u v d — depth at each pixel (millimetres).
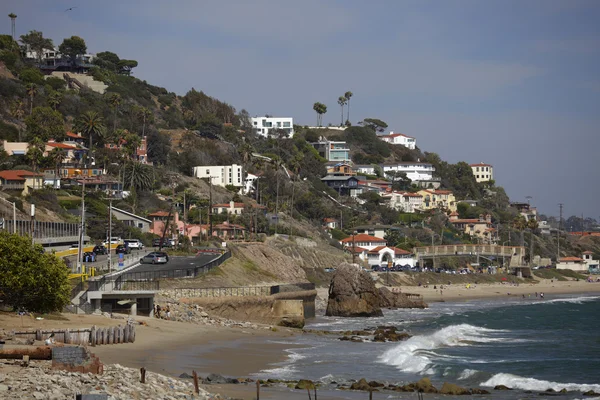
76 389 33250
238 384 44906
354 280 104438
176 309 75312
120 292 70438
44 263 58688
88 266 95812
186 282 89625
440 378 51094
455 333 82000
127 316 68938
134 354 52094
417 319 102312
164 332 64375
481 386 48875
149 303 73188
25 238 59875
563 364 58938
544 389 47594
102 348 52562
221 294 83875
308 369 53094
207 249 130750
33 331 48344
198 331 68062
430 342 70875
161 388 37312
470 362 59906
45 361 39656
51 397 31078
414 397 43781
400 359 57062
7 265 57062
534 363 59344
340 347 64938
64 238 118312
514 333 84250
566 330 89688
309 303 101312
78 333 50969
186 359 52875
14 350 39500
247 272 114250
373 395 44000
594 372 55500
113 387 35156
